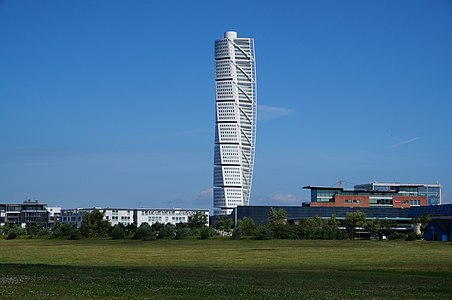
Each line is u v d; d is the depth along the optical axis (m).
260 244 190.50
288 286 59.50
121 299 46.22
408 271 87.38
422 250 154.88
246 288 55.88
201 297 48.06
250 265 103.75
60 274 69.44
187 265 102.94
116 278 65.00
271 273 79.19
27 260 115.62
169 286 56.53
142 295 48.97
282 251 149.75
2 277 63.09
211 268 92.06
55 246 178.12
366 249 159.50
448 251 149.88
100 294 49.00
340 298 49.41
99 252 145.62
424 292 56.06
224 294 50.53
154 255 133.75
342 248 166.12
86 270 78.56
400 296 51.94
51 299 44.78
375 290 57.00
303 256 129.75
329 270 88.88
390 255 133.00
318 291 54.75
